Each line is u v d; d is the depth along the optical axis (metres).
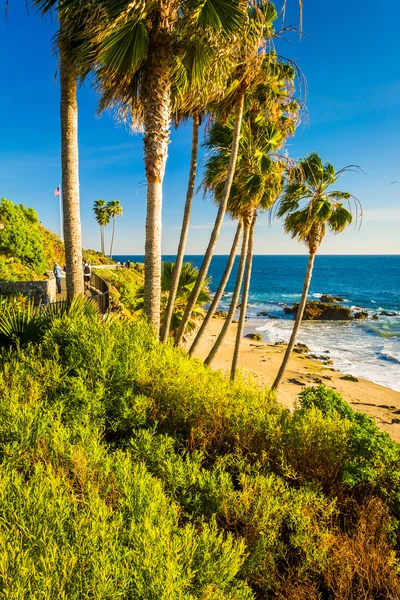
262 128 11.73
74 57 6.39
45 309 6.23
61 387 4.54
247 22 6.47
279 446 4.19
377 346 33.06
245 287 13.29
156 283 7.31
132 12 5.53
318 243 13.51
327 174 12.66
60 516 2.39
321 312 49.91
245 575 2.88
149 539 2.34
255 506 3.21
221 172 11.21
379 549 3.28
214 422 4.39
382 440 4.38
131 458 3.71
